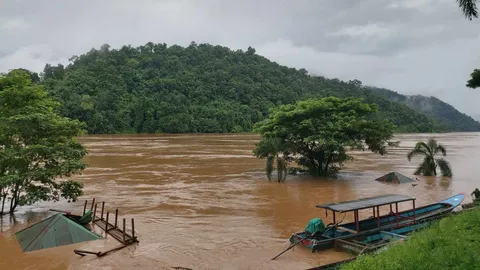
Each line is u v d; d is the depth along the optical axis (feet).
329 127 98.22
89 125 352.90
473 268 23.70
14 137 63.46
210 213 66.59
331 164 111.75
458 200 66.59
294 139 104.78
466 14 28.17
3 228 57.41
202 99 457.68
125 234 51.03
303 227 57.98
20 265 43.14
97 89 407.64
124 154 164.25
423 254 27.20
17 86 63.21
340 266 35.53
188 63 566.77
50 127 64.34
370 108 105.50
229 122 418.10
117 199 77.77
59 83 409.49
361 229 51.34
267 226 58.59
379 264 27.96
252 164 133.80
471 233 31.22
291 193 84.23
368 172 117.29
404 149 198.70
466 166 129.49
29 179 62.39
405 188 89.40
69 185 67.10
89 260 44.19
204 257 45.42
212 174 111.24
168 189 88.33
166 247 48.83
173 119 385.29
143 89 449.89
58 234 49.93
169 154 166.40
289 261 43.78
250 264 43.09
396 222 53.11
